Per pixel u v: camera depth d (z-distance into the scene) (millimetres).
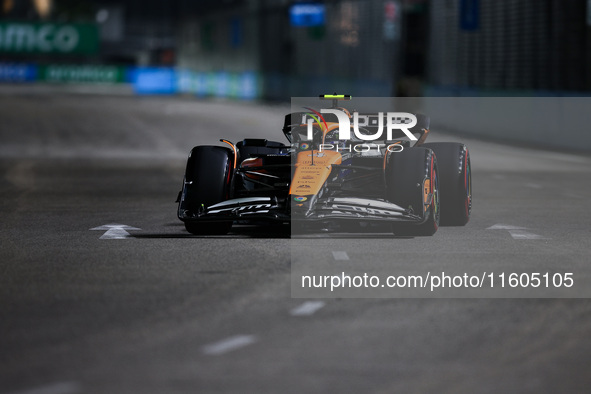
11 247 34312
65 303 24656
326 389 17703
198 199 35719
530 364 19422
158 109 176500
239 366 19125
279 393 17484
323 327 22281
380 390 17672
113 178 68500
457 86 151125
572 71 121250
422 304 24828
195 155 36781
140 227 40375
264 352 20125
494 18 139875
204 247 34125
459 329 22188
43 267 29938
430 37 163625
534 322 23000
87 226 40688
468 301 25203
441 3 159000
